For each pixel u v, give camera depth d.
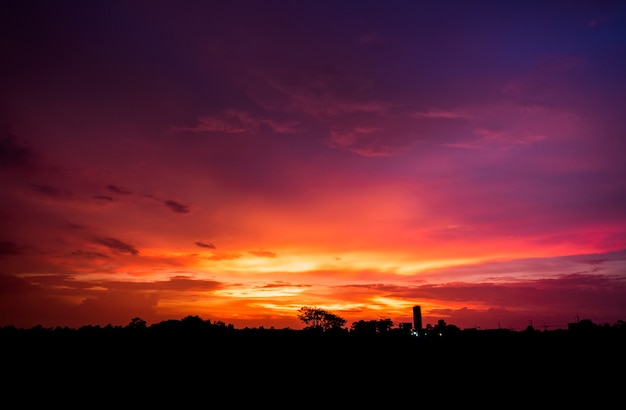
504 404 33.31
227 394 36.91
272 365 47.78
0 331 57.28
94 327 66.06
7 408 31.58
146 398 35.22
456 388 38.62
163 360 47.88
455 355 52.16
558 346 53.03
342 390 38.56
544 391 36.38
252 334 63.59
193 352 51.88
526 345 55.19
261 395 36.84
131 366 44.97
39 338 53.72
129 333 59.91
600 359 45.69
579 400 33.47
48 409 31.75
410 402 34.66
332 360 50.47
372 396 36.66
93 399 34.50
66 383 38.31
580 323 68.06
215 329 66.81
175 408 32.88
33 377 39.34
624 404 32.06
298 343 59.19
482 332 67.69
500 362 47.88
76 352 48.81
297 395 36.94
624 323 69.12
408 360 50.34
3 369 40.88
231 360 49.41
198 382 40.47
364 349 55.94
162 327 66.44
